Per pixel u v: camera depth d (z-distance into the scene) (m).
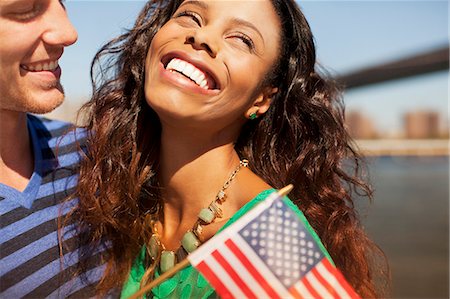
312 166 0.90
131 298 0.74
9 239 0.79
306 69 0.87
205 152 0.81
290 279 0.72
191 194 0.82
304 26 0.85
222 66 0.77
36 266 0.79
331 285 0.72
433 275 2.67
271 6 0.81
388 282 0.96
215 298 0.79
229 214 0.81
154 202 0.87
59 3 0.81
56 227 0.82
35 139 0.88
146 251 0.85
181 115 0.76
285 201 0.79
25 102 0.80
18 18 0.76
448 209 5.20
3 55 0.76
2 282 0.78
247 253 0.72
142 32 0.91
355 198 1.01
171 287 0.80
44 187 0.84
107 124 0.89
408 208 5.30
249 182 0.81
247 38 0.78
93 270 0.83
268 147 0.90
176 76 0.76
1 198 0.80
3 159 0.82
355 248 0.92
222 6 0.78
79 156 0.90
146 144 0.87
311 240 0.73
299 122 0.89
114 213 0.85
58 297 0.80
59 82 0.83
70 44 0.81
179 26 0.78
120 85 0.91
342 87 0.99
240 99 0.79
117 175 0.87
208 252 0.72
